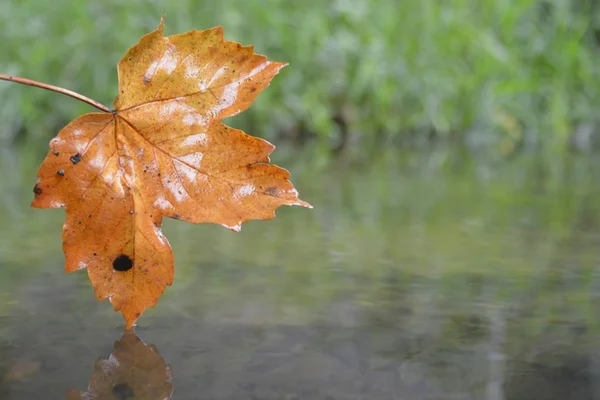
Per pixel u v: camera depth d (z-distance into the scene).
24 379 0.71
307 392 0.70
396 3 2.72
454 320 0.78
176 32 2.43
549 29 2.84
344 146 2.21
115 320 0.78
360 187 1.35
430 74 2.58
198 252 0.93
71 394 0.70
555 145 2.25
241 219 0.78
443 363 0.73
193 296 0.82
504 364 0.73
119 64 0.78
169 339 0.76
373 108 2.57
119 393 0.70
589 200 1.20
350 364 0.73
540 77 2.75
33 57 2.34
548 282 0.85
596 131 2.65
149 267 0.78
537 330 0.77
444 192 1.30
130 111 0.78
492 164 1.73
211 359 0.73
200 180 0.78
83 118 0.78
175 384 0.71
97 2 2.47
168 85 0.78
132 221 0.78
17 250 0.93
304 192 1.29
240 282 0.85
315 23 2.57
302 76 2.52
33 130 2.38
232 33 2.45
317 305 0.81
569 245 0.96
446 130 2.58
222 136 0.78
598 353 0.74
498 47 2.64
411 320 0.78
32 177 1.45
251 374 0.72
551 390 0.70
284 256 0.92
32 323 0.78
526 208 1.12
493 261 0.91
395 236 0.99
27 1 2.49
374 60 2.49
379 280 0.86
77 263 0.78
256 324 0.78
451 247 0.95
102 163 0.78
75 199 0.78
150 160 0.78
